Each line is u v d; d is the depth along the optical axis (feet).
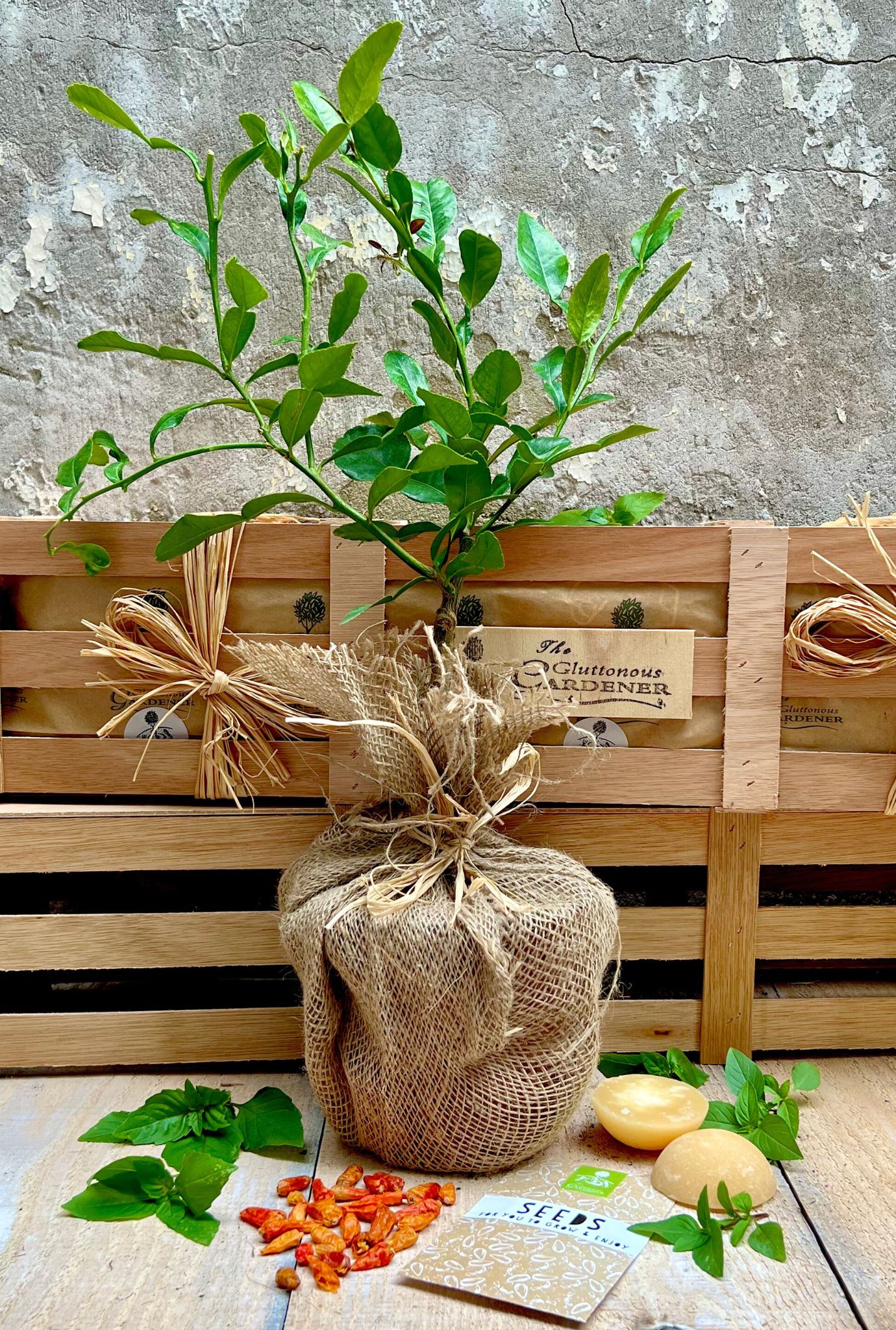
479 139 4.11
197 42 4.03
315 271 4.08
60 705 3.48
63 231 4.03
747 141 4.15
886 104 4.17
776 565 3.29
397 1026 2.73
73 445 4.06
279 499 2.99
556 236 4.14
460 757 2.90
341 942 2.75
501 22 4.09
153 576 3.41
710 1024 3.60
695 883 4.10
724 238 4.16
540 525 3.34
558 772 3.37
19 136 4.00
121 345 2.92
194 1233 2.56
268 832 3.48
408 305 4.11
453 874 2.99
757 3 4.12
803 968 4.02
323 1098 2.93
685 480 4.19
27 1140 3.07
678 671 3.32
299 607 3.40
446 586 3.19
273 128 4.05
